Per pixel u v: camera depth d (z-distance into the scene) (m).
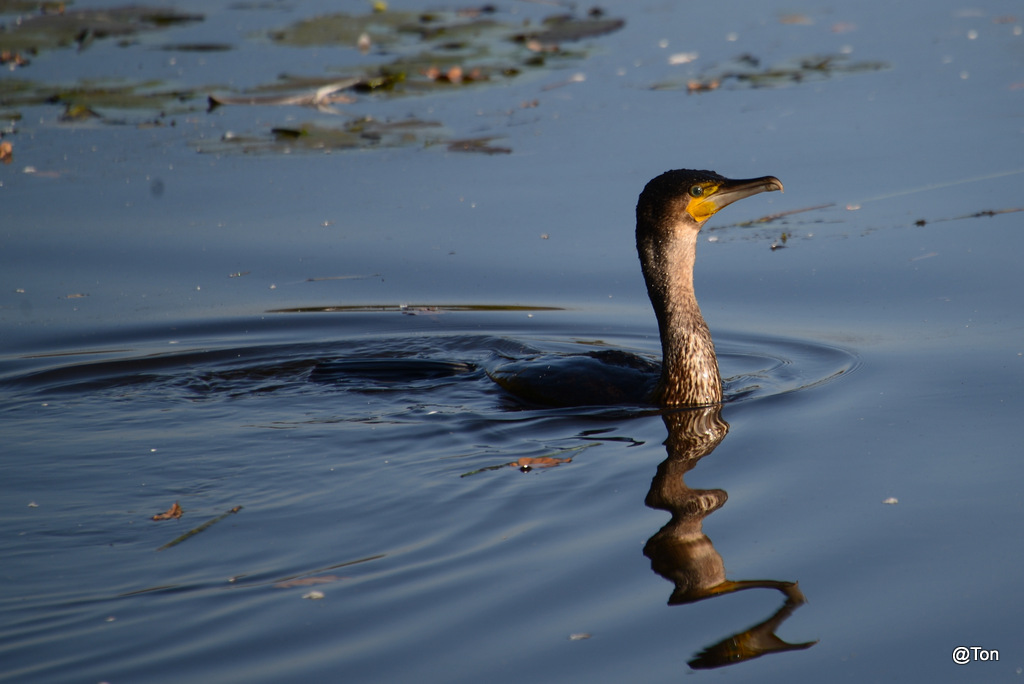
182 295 13.48
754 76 20.92
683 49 23.42
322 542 7.06
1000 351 10.32
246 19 27.08
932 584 6.27
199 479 8.23
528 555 6.77
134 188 16.58
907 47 22.64
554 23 25.55
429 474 8.17
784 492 7.59
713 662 5.59
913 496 7.41
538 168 16.66
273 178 16.97
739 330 11.91
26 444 9.06
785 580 6.38
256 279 13.88
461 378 10.85
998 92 19.09
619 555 6.73
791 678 5.47
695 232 9.89
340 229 15.05
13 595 6.41
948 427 8.62
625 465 8.22
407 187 16.34
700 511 7.35
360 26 25.70
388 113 19.89
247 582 6.52
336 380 10.88
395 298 13.28
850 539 6.84
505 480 8.00
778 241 14.03
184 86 21.36
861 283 12.62
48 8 28.31
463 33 25.00
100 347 12.16
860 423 8.84
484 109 19.86
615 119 18.84
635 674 5.50
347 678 5.47
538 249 14.30
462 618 6.03
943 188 14.97
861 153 16.45
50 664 5.63
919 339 10.93
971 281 12.28
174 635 5.91
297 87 20.66
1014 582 6.25
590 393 9.92
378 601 6.24
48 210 15.77
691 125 18.17
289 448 8.84
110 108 20.38
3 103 20.61
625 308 12.89
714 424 9.11
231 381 10.95
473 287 13.44
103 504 7.77
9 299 13.29
